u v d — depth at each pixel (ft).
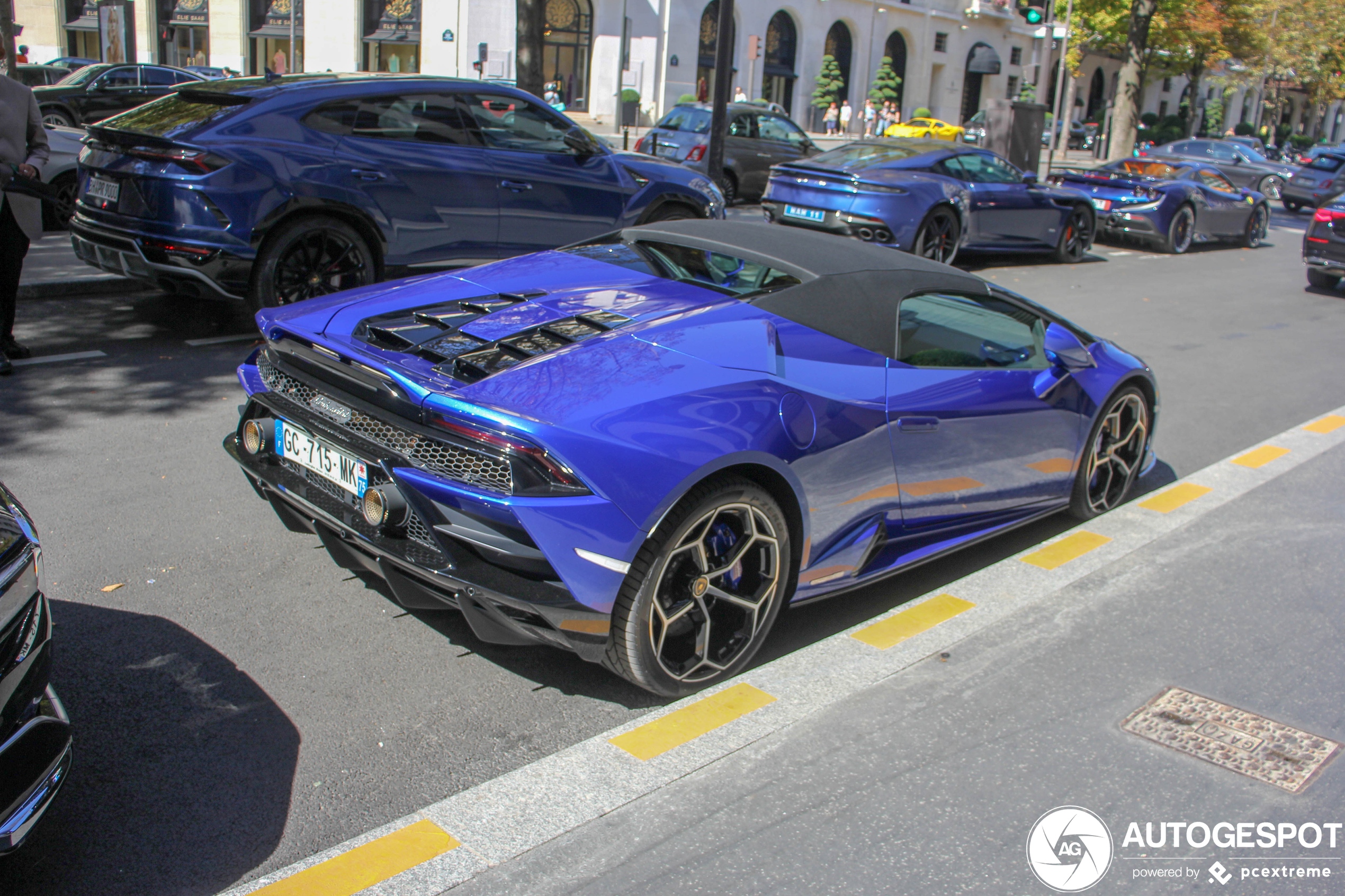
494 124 24.59
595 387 9.32
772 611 10.66
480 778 8.90
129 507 13.92
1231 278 44.34
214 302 25.49
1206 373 27.04
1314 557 15.12
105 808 8.14
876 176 36.73
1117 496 16.48
